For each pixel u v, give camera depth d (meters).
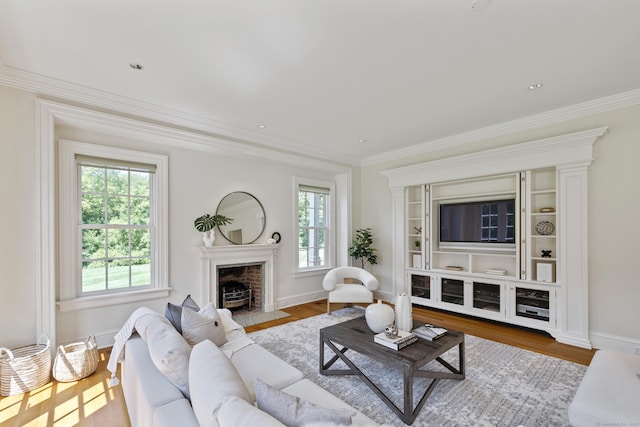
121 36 2.16
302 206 5.46
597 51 2.36
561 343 3.39
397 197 5.23
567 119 3.50
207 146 3.95
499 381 2.53
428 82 2.87
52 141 2.80
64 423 2.01
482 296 4.24
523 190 3.84
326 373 2.65
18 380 2.33
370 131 4.34
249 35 2.16
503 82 2.87
